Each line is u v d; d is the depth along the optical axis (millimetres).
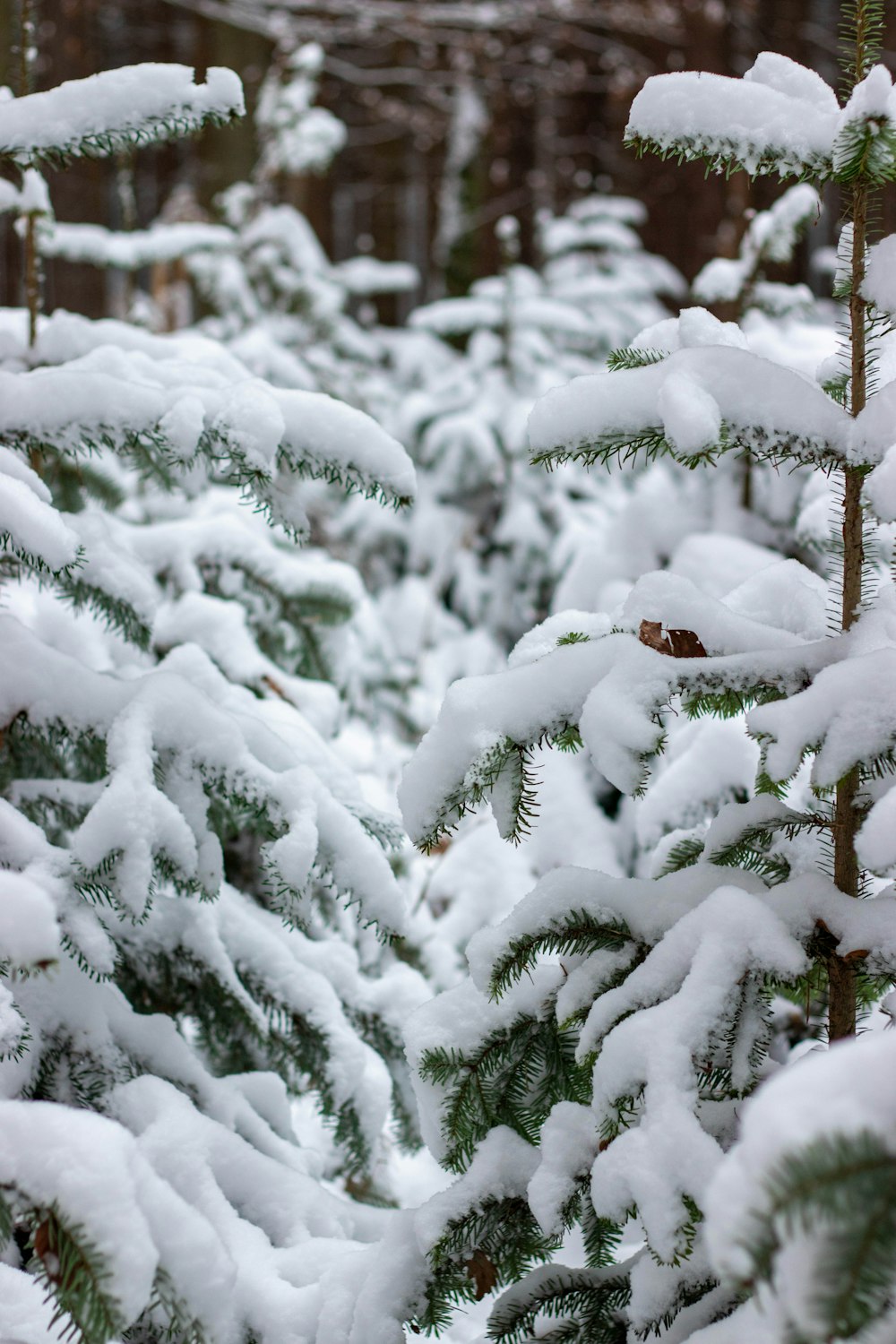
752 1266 1316
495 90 10445
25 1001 1961
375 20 9938
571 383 1692
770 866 1826
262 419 1951
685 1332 1651
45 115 1927
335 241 13492
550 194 11023
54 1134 1593
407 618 5512
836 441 1660
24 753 2164
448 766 1712
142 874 1863
